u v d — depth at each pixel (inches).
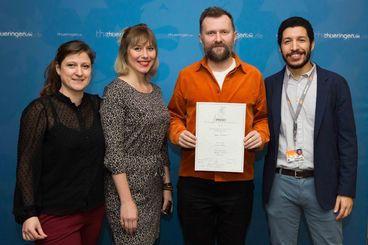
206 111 68.8
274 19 84.0
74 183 61.9
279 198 74.7
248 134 68.7
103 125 63.9
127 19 84.6
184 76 73.4
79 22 85.0
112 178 66.5
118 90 64.1
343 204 69.9
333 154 70.7
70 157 60.7
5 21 85.3
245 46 84.6
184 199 74.0
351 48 84.6
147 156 67.2
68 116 61.2
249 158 72.6
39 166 60.1
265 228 88.5
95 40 85.3
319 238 74.4
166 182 77.2
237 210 72.1
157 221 71.3
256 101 72.6
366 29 84.0
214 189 72.2
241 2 83.6
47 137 59.9
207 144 69.0
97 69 85.9
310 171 71.9
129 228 64.6
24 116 59.7
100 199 66.0
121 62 66.9
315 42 84.5
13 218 89.7
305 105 71.2
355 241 88.7
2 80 86.7
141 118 64.5
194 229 74.3
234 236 72.9
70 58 60.9
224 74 72.0
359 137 86.4
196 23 84.5
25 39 85.6
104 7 84.4
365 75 85.0
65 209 61.5
